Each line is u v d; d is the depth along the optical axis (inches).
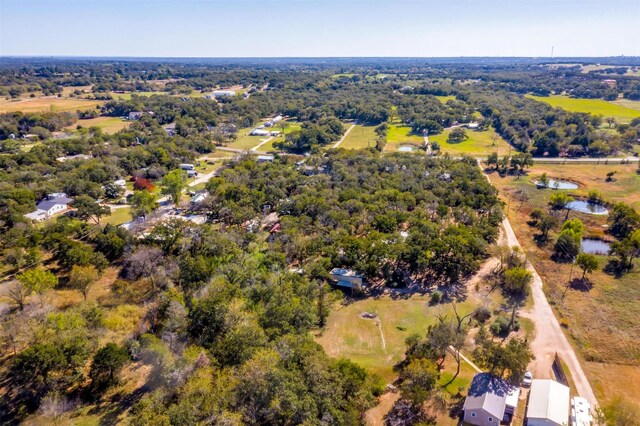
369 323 2443.4
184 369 1679.4
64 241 2903.5
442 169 4980.3
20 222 3265.3
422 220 3408.0
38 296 2394.2
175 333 1963.6
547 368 2052.2
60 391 1731.1
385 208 3710.6
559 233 3570.4
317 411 1515.7
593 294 2694.4
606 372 2021.4
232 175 4601.4
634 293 2684.5
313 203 3683.6
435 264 2881.4
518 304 2605.8
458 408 1784.0
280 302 2139.5
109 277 2805.1
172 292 2304.4
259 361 1594.5
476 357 1982.0
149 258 2760.8
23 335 1969.7
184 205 4146.2
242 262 2679.6
